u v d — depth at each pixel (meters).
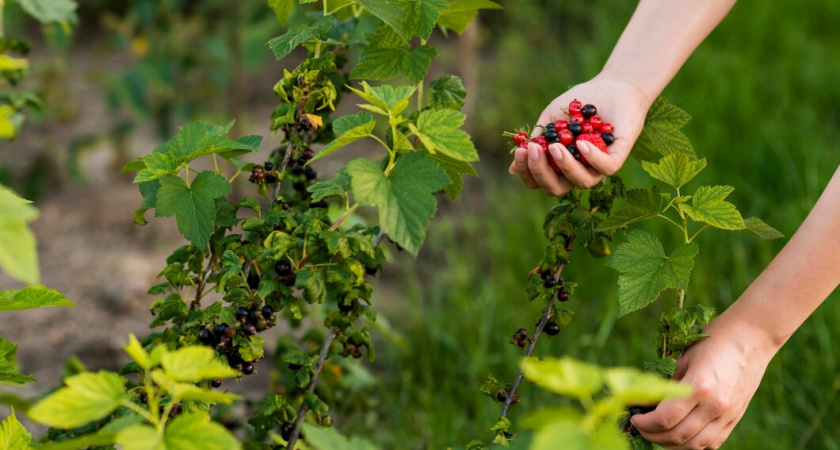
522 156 1.81
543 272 1.88
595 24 4.38
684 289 1.79
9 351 1.74
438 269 2.92
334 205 2.07
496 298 2.58
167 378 1.55
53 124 3.65
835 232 1.79
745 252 2.65
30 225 3.04
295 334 2.47
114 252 2.91
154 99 3.38
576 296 2.59
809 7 4.13
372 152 3.49
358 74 1.85
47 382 2.42
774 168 2.96
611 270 2.61
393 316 2.63
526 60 4.21
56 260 2.85
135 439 1.53
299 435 1.90
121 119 3.70
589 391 1.47
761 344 1.82
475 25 3.51
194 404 1.76
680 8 1.92
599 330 2.50
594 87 1.90
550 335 1.87
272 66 4.23
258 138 1.84
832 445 2.24
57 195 3.26
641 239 1.81
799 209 2.69
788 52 3.74
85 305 2.63
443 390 2.43
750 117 3.25
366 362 2.54
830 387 2.33
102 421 1.82
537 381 1.49
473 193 3.35
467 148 1.69
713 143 3.09
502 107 3.84
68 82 3.97
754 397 2.33
